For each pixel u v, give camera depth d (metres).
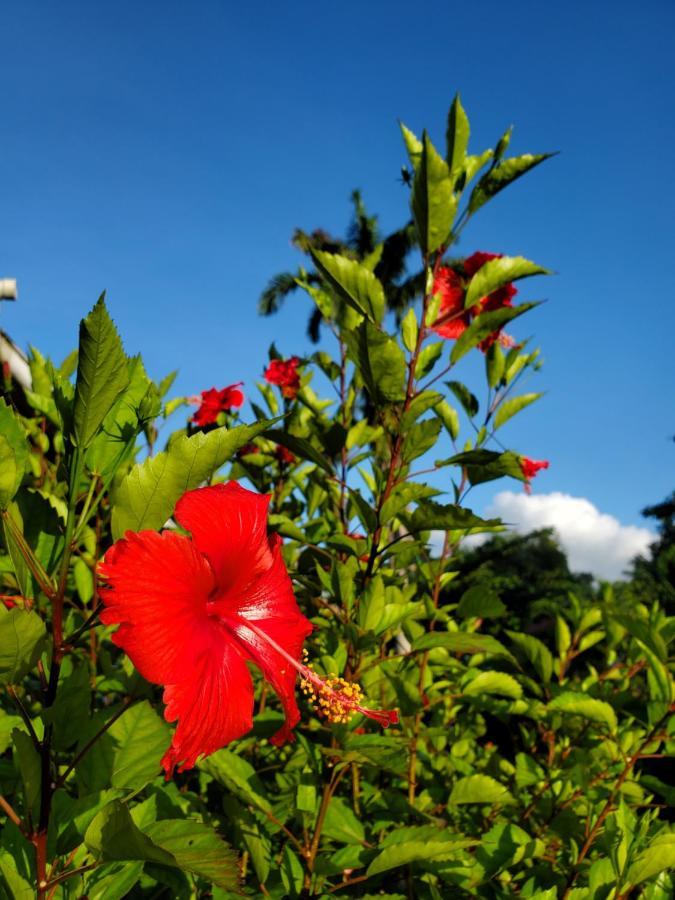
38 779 1.24
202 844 1.18
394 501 2.28
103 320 1.10
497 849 2.28
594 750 2.81
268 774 2.86
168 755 1.18
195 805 2.14
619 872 1.91
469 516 2.20
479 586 2.61
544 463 3.37
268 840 2.16
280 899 1.99
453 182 2.42
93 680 2.39
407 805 2.42
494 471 2.54
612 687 3.54
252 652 1.39
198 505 1.33
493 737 4.34
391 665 2.82
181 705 1.20
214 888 1.84
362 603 2.18
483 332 2.38
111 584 1.17
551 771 3.05
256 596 1.47
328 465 2.50
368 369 2.27
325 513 3.42
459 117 2.39
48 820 1.27
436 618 3.07
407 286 24.36
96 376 1.15
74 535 1.28
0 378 3.66
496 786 2.44
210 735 1.24
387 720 1.55
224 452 1.28
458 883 2.20
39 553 1.40
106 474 1.36
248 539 1.41
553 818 2.71
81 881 1.43
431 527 2.31
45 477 3.01
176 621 1.23
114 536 1.29
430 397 2.33
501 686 2.86
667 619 2.85
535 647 3.35
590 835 2.37
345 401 3.47
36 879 1.29
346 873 2.12
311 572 2.86
